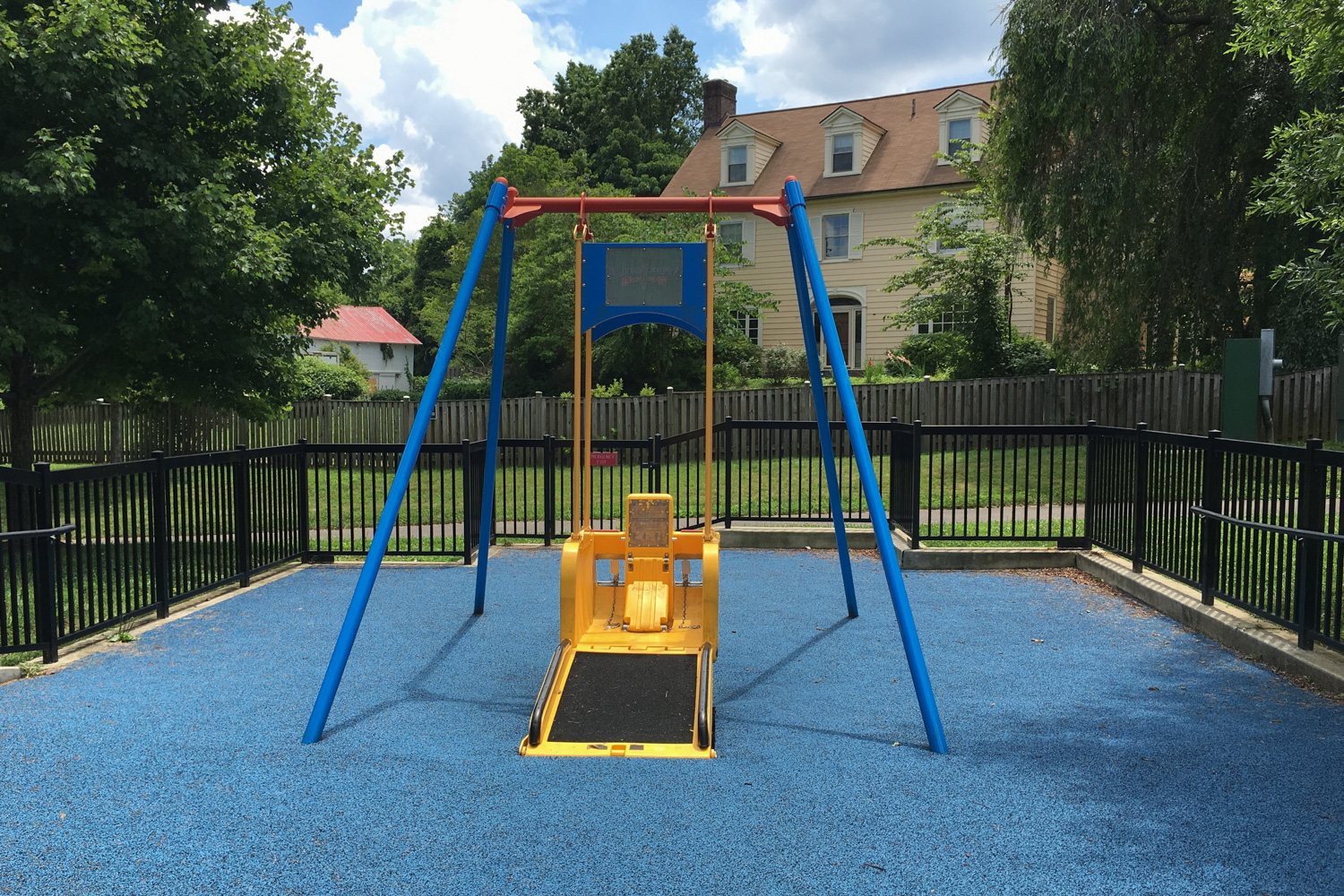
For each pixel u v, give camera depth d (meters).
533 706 4.38
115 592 5.81
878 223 25.05
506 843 2.98
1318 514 4.85
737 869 2.81
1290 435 13.79
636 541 5.24
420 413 4.82
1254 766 3.65
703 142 29.97
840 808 3.26
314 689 4.73
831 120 25.75
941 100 25.39
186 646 5.58
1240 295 15.12
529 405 17.19
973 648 5.57
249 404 11.04
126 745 3.87
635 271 5.36
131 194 9.38
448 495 13.67
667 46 52.19
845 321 25.89
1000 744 3.94
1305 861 2.87
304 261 9.77
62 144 7.74
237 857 2.88
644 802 3.31
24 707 4.38
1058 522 10.12
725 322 21.95
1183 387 15.47
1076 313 16.14
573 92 49.78
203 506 6.85
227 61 9.48
